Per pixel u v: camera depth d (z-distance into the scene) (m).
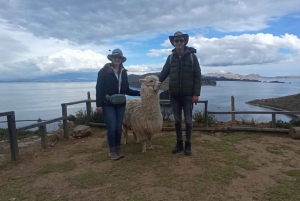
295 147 5.13
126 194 3.18
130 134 6.54
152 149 5.04
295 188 3.25
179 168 3.97
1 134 7.70
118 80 4.58
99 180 3.64
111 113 4.47
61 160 4.72
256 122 7.27
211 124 6.91
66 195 3.25
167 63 4.78
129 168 4.05
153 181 3.52
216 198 3.03
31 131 8.96
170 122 7.14
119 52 4.46
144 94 4.46
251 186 3.34
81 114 8.15
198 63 4.50
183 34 4.30
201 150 4.90
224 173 3.72
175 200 3.00
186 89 4.46
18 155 4.83
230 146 5.16
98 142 5.89
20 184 3.68
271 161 4.29
